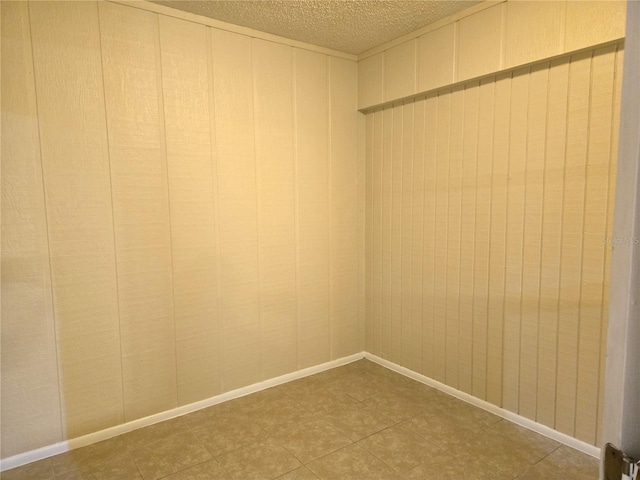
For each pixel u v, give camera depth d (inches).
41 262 79.4
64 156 80.2
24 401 79.3
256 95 103.2
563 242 81.4
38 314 79.7
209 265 99.0
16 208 76.5
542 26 79.2
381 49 112.3
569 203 80.0
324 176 117.5
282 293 111.9
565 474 73.7
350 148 122.0
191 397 98.5
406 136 111.2
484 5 87.8
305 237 115.1
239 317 104.7
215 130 97.6
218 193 99.1
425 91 102.2
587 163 77.1
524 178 86.5
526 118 85.4
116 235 86.7
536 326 86.7
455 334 103.0
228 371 103.7
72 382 83.8
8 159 75.2
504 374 93.1
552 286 83.6
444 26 96.1
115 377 88.4
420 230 109.7
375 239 123.6
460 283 100.9
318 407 99.2
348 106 120.3
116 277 87.3
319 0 86.9
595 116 75.5
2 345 76.9
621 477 21.2
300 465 77.3
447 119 100.5
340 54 117.0
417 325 112.9
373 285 125.7
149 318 91.8
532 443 83.5
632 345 20.6
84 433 85.6
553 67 80.5
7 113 74.6
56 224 80.3
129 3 84.7
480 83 93.0
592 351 78.5
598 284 77.0
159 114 89.9
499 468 75.6
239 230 103.1
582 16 73.7
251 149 103.5
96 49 82.0
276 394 106.4
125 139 86.4
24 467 78.1
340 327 124.7
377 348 126.5
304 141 112.7
